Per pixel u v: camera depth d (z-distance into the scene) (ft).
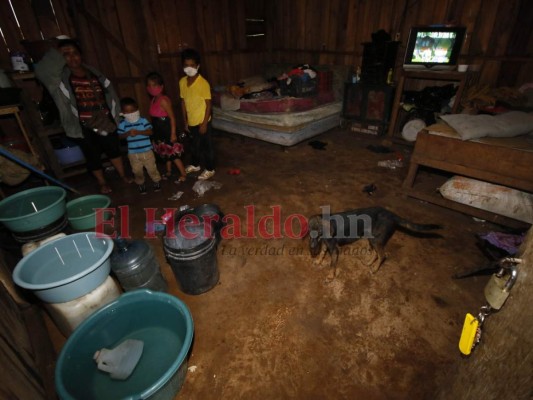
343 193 13.62
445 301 8.09
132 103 11.98
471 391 3.94
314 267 9.37
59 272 6.82
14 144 12.39
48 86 11.67
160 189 14.30
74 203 11.06
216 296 8.40
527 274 2.94
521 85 16.20
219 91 20.62
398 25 19.21
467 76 15.94
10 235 10.34
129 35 17.70
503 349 3.34
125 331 6.91
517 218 10.17
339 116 21.65
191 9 20.15
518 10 15.31
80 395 5.62
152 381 5.94
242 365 6.66
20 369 4.93
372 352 6.85
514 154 9.78
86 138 12.90
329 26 22.22
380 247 8.84
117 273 7.23
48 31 14.85
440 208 12.29
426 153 11.98
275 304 8.12
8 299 6.73
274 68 24.26
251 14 23.79
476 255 9.66
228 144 20.25
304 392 6.14
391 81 19.65
